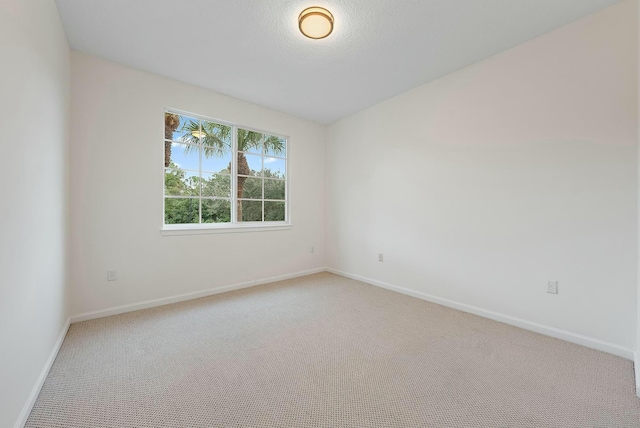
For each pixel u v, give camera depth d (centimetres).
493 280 257
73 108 241
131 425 129
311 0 186
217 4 189
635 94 187
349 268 411
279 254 393
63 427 127
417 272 321
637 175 185
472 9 194
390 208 351
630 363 183
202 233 320
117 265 265
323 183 449
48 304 173
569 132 213
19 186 128
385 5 190
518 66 238
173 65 269
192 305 291
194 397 149
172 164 312
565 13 200
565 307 216
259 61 262
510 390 156
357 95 340
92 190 251
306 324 245
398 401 146
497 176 253
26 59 137
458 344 209
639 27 172
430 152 307
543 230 227
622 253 192
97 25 210
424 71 282
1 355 110
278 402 145
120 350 197
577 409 141
